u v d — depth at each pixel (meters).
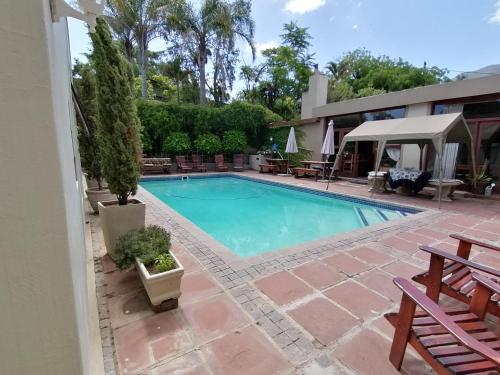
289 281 2.63
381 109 9.68
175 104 12.59
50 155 0.51
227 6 13.93
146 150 11.91
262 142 14.70
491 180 7.76
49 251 0.53
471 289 2.12
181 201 7.90
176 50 15.77
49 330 0.55
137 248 2.31
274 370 1.61
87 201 5.28
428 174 6.96
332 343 1.83
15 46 0.45
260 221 6.11
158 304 2.09
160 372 1.58
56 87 0.64
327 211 6.91
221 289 2.47
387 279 2.71
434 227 4.52
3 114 0.45
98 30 2.68
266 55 20.59
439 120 6.24
